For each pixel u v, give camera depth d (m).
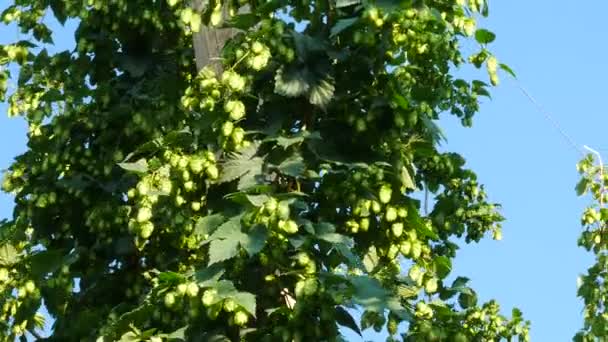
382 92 9.11
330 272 8.72
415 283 9.06
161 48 11.65
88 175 10.93
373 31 8.83
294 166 8.73
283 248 8.38
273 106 9.04
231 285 8.20
